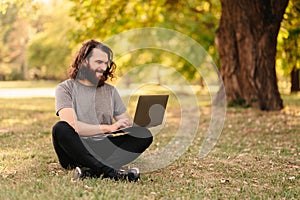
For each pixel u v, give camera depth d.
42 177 4.96
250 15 13.48
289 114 12.41
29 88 35.31
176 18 19.31
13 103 18.69
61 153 5.17
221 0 13.85
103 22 16.08
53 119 12.14
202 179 5.14
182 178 5.16
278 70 20.33
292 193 4.65
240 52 13.66
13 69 45.44
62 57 35.88
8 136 8.49
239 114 12.30
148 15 17.50
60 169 5.40
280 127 10.07
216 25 18.88
